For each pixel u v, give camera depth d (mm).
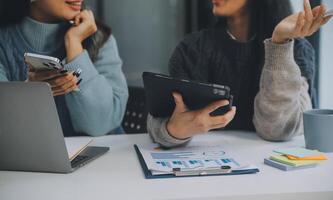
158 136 1033
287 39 1057
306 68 1222
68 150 955
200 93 933
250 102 1308
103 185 781
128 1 2414
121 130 1568
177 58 1385
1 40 1473
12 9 1484
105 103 1449
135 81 2465
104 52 1560
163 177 818
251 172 842
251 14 1317
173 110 1016
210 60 1348
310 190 730
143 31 2461
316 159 904
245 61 1315
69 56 1440
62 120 1455
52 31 1501
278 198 720
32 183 807
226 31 1357
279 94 1084
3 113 847
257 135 1216
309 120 1016
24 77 1454
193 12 2412
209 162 881
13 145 873
